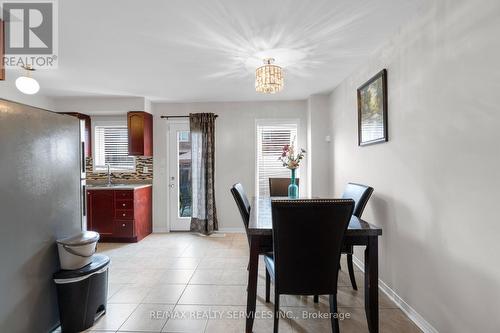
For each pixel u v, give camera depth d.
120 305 2.26
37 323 1.76
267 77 2.63
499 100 1.29
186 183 4.76
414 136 1.96
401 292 2.15
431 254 1.79
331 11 1.92
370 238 1.85
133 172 4.71
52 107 4.33
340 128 3.67
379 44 2.44
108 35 2.24
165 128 4.72
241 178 4.69
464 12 1.48
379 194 2.51
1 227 1.52
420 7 1.87
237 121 4.68
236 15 1.96
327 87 3.84
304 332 1.90
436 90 1.72
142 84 3.63
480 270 1.41
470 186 1.46
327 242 1.65
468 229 1.48
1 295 1.52
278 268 1.70
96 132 4.69
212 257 3.42
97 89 3.86
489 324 1.36
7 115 1.56
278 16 1.97
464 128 1.50
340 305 2.25
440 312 1.71
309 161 4.37
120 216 4.07
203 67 2.99
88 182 4.68
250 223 2.00
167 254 3.54
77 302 1.87
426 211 1.83
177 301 2.33
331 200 1.58
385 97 2.35
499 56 1.28
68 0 1.75
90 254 1.97
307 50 2.56
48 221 1.86
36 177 1.76
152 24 2.07
